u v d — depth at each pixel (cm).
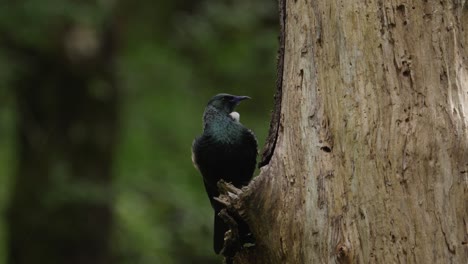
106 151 1498
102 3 1434
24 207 1466
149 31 1795
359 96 557
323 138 566
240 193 578
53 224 1445
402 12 557
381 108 550
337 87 567
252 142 755
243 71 1831
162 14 1820
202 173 772
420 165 534
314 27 584
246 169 760
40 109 1491
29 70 1473
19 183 1483
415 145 537
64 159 1473
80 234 1445
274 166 580
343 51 567
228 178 764
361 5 564
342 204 548
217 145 750
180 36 1795
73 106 1490
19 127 1503
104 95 1490
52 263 1445
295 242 561
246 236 601
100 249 1467
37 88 1488
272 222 569
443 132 536
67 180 1450
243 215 576
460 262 517
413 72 549
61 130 1486
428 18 555
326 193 555
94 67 1485
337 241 544
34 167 1476
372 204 538
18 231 1462
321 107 572
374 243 534
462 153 531
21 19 1402
